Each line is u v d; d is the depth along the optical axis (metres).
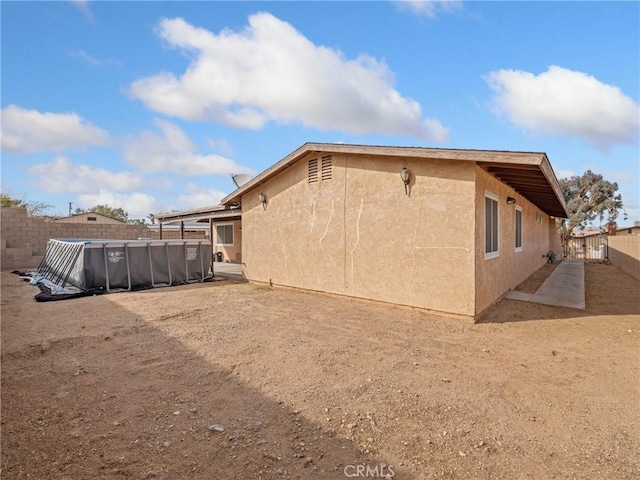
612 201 35.06
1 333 5.97
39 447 2.76
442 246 6.97
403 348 5.16
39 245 17.83
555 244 24.78
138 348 5.18
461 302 6.73
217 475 2.42
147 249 11.40
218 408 3.39
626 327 6.30
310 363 4.55
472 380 4.02
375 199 8.04
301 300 8.80
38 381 4.05
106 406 3.45
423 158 7.19
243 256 12.45
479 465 2.53
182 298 9.27
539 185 8.91
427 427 3.04
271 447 2.75
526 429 3.00
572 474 2.42
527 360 4.66
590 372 4.26
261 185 11.41
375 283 8.11
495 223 8.24
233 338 5.66
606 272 16.17
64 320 6.89
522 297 9.13
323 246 9.28
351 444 2.79
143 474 2.43
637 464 2.53
